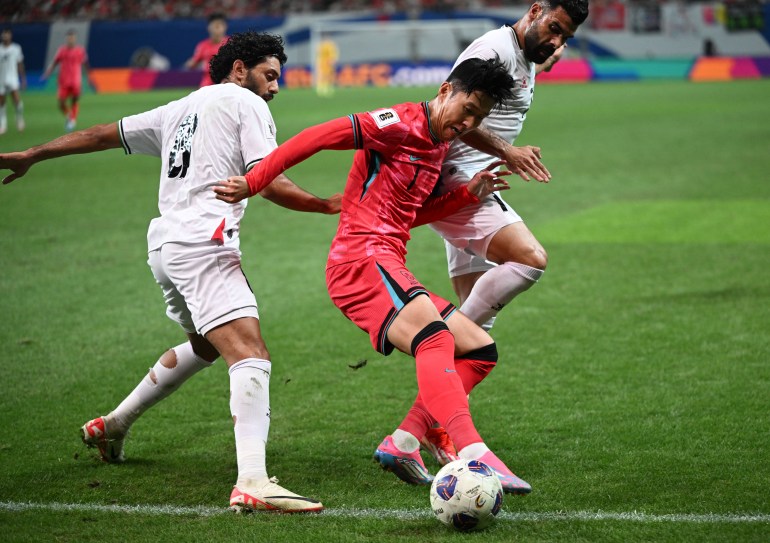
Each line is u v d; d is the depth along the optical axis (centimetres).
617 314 2566
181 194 1455
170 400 1948
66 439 1719
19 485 1496
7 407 1894
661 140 6806
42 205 4469
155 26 13825
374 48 14438
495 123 1791
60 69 7900
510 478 1319
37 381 2062
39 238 3697
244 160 1441
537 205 4422
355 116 1368
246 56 1530
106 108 9981
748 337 2306
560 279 3006
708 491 1409
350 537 1255
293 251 3494
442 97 1384
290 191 1441
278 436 1725
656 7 14425
